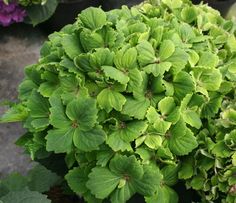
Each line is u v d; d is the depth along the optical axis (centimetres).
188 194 44
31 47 78
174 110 40
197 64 42
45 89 41
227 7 82
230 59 46
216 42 47
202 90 41
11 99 69
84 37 41
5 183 48
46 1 73
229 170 39
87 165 41
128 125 39
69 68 39
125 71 39
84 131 38
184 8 48
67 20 79
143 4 52
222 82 43
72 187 41
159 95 40
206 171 41
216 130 41
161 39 41
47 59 42
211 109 42
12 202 41
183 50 40
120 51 39
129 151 39
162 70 39
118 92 39
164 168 41
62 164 45
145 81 39
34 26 77
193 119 41
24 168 61
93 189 39
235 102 43
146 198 39
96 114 38
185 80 40
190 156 42
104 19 41
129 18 45
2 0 71
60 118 39
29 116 41
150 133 39
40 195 41
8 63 74
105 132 39
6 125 66
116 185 39
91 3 79
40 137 41
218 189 41
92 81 40
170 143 40
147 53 39
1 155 62
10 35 78
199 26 47
